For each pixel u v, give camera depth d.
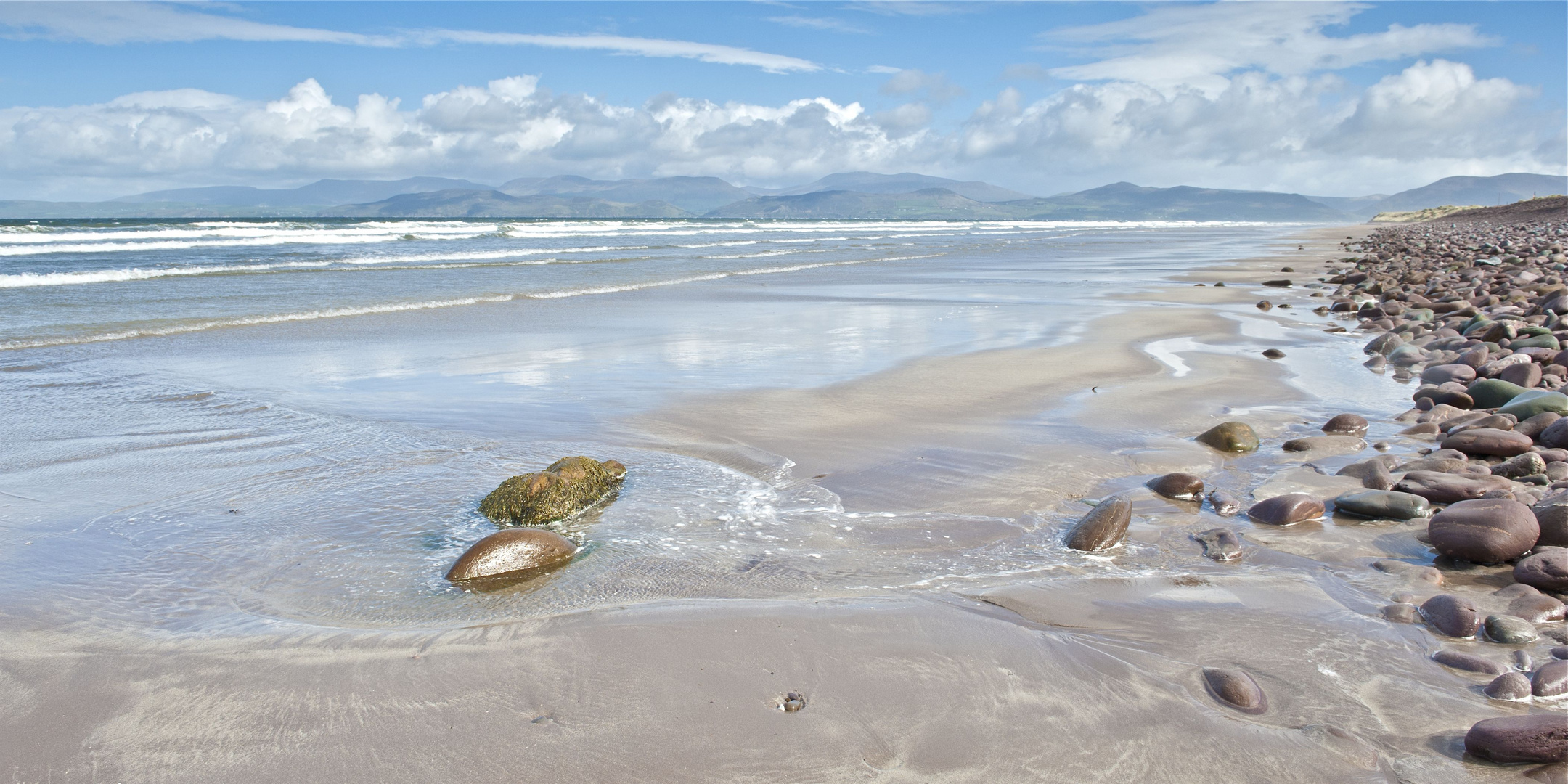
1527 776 2.49
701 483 5.39
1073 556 4.24
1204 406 7.56
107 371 8.93
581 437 6.47
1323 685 3.02
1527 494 4.63
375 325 12.57
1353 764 2.57
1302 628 3.46
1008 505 5.02
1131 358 9.94
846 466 5.77
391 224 53.56
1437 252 30.42
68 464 5.74
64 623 3.51
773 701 2.92
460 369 9.17
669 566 4.11
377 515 4.83
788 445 6.27
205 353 10.11
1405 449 6.14
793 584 3.90
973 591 3.81
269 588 3.89
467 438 6.43
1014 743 2.69
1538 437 5.89
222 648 3.28
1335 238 55.81
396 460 5.89
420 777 2.53
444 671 3.10
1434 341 10.31
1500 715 2.82
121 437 6.41
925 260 30.17
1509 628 3.30
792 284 20.28
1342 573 4.02
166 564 4.15
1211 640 3.36
